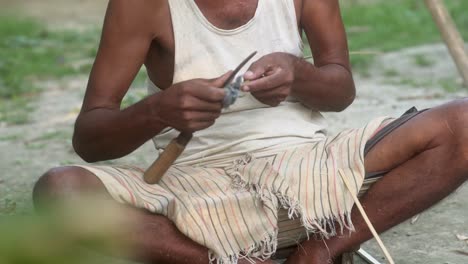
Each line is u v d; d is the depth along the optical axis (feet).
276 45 8.73
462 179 7.86
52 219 2.43
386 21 33.76
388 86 22.85
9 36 34.40
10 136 18.43
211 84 7.27
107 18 8.41
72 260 2.25
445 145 7.77
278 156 8.36
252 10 8.54
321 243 8.07
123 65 8.41
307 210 7.79
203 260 7.61
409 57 27.09
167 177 8.13
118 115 7.97
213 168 8.46
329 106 8.92
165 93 7.47
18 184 14.08
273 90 7.68
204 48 8.44
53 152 16.80
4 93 24.35
